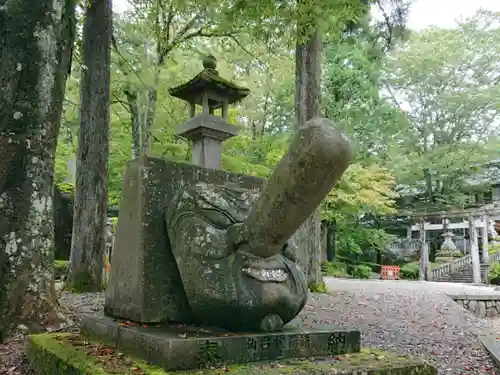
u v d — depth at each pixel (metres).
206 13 12.02
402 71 30.11
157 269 3.22
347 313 9.05
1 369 3.73
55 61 5.36
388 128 25.06
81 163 10.07
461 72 29.62
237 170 14.48
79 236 9.94
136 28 13.05
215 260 2.90
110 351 2.97
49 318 4.98
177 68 13.58
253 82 16.17
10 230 4.99
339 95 23.05
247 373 2.45
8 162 5.03
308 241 12.05
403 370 2.82
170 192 3.42
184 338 2.60
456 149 29.23
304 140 2.20
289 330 3.03
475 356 6.54
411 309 10.16
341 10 8.36
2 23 5.16
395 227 35.16
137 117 13.88
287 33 10.91
